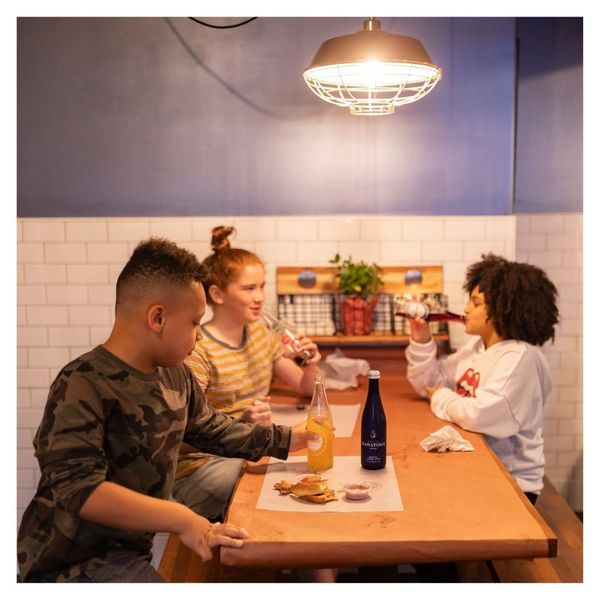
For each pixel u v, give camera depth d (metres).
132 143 3.47
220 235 2.84
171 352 1.78
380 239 3.49
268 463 2.12
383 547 1.61
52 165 3.49
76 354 3.56
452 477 1.99
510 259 3.48
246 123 3.45
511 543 1.61
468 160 3.46
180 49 3.42
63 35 3.42
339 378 3.16
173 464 1.85
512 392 2.41
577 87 3.73
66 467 1.58
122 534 1.72
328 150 3.46
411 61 2.14
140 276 1.74
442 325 3.42
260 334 2.90
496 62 3.40
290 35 3.40
